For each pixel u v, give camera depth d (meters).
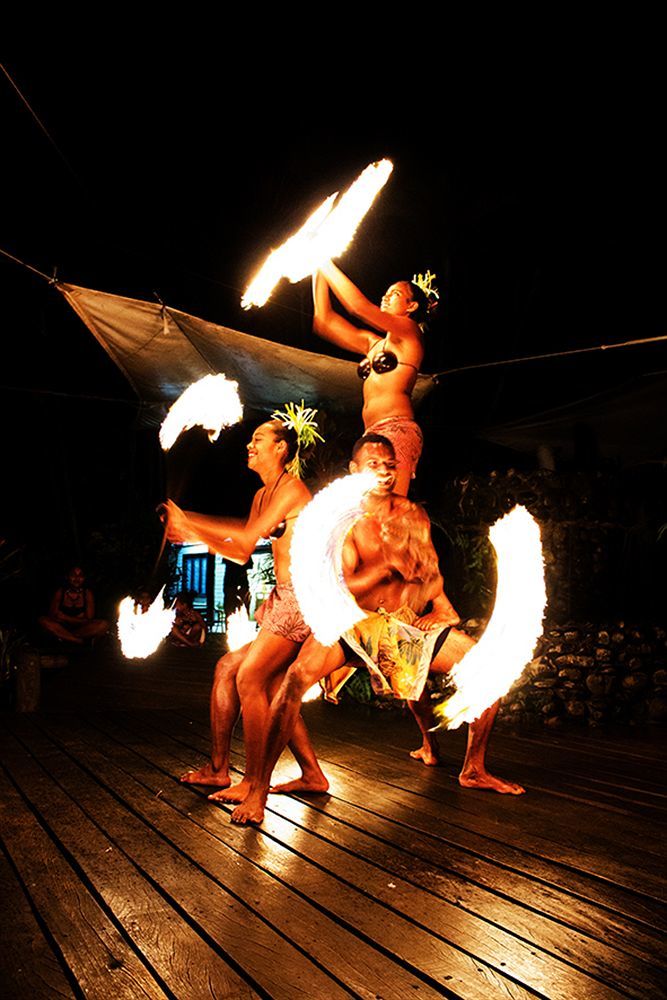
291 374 7.59
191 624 11.34
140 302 6.47
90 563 13.26
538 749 5.31
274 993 2.11
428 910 2.64
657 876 2.97
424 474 11.11
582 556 7.79
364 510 3.97
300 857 3.14
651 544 8.27
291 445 4.26
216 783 4.18
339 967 2.25
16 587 12.79
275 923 2.53
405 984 2.17
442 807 3.86
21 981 2.18
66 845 3.28
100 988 2.14
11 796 4.03
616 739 5.68
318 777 4.11
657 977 2.22
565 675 6.33
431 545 4.04
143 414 8.41
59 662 7.19
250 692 3.86
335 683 4.41
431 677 6.70
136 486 15.23
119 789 4.14
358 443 4.07
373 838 3.39
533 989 2.15
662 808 3.88
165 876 2.92
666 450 9.48
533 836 3.43
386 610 4.00
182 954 2.32
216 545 3.89
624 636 6.58
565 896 2.78
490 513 7.61
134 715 6.39
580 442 9.27
